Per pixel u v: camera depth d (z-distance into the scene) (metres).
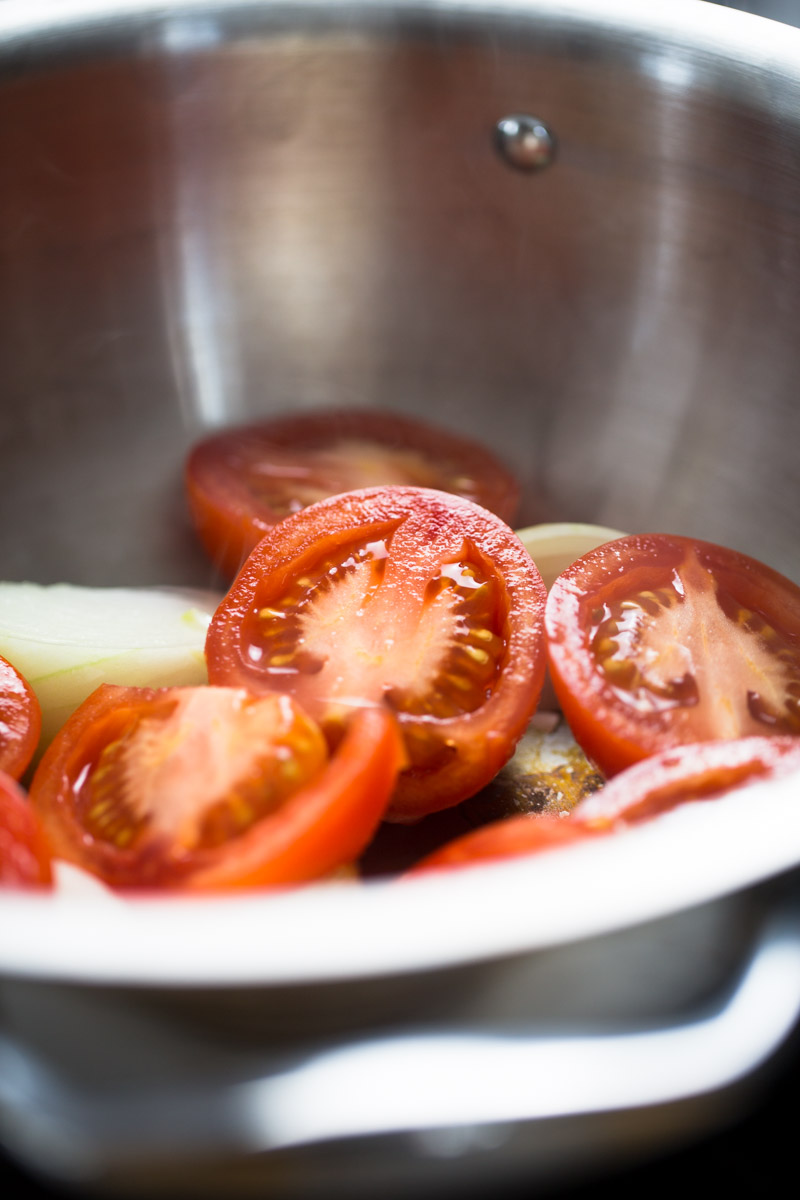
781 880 0.23
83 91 0.36
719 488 0.36
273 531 0.32
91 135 0.36
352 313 0.40
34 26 0.35
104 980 0.22
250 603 0.31
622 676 0.30
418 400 0.40
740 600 0.32
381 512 0.32
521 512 0.39
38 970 0.22
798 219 0.34
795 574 0.35
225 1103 0.23
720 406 0.36
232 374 0.40
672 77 0.34
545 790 0.32
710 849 0.23
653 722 0.30
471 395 0.40
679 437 0.37
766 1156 0.27
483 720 0.29
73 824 0.28
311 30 0.36
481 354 0.40
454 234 0.39
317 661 0.30
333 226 0.39
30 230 0.37
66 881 0.27
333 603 0.31
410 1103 0.23
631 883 0.22
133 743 0.29
